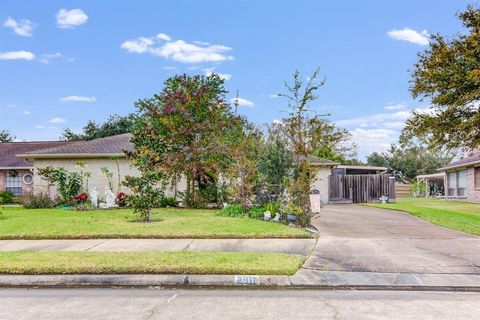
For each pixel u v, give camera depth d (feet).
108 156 71.56
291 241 34.24
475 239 35.35
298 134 43.96
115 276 23.67
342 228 42.22
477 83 62.80
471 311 18.69
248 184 51.08
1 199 74.43
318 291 22.06
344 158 144.36
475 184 100.68
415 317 17.80
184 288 22.71
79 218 47.39
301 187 43.19
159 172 49.70
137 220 45.27
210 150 60.54
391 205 73.61
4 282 23.56
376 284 22.77
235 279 23.18
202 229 38.40
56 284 23.48
